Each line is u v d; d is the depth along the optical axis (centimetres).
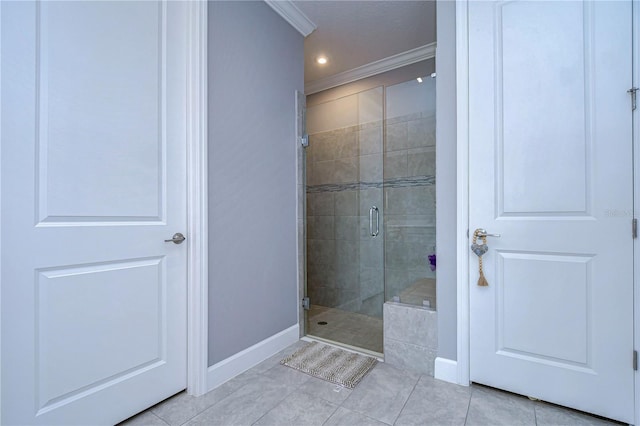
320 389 170
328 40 277
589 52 146
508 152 164
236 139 192
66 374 125
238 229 192
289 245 238
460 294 174
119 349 141
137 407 147
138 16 149
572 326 149
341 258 302
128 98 145
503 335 165
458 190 175
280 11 228
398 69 317
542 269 156
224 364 179
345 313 297
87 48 131
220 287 179
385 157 285
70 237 126
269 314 216
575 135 149
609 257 142
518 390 161
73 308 127
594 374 145
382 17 245
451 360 178
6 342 111
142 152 150
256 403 157
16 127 113
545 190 155
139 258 149
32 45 117
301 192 252
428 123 268
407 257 269
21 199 114
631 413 138
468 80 173
